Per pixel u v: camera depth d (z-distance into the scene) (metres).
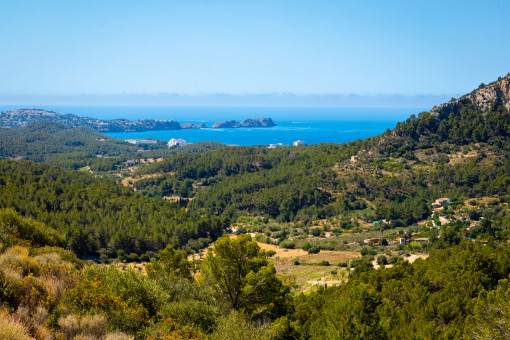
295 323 20.94
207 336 12.98
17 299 10.46
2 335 8.05
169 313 13.77
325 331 15.86
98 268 15.41
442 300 19.89
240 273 20.89
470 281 21.56
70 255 20.36
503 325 14.44
